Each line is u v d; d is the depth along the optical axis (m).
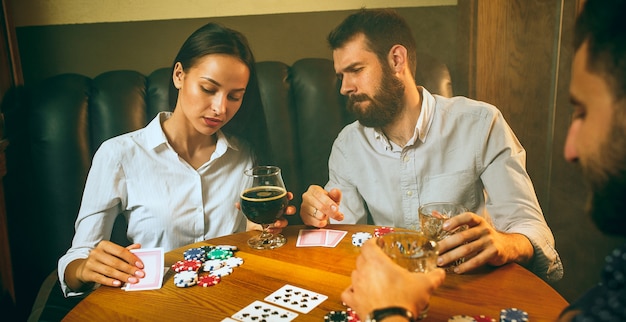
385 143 2.02
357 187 2.12
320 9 2.45
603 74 0.66
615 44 0.64
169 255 1.40
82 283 1.39
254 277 1.25
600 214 0.73
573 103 0.73
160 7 2.32
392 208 2.06
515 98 2.50
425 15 2.50
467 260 1.26
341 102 2.31
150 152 1.84
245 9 2.40
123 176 1.82
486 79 2.47
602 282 0.72
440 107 1.98
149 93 2.21
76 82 2.14
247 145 2.04
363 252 0.97
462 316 1.02
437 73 2.35
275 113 2.26
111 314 1.10
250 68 1.95
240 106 2.00
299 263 1.31
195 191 1.88
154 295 1.18
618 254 0.69
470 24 2.44
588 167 0.71
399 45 2.01
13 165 2.08
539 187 2.58
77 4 2.24
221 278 1.25
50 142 2.07
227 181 1.94
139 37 2.32
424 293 0.89
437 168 1.99
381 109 2.01
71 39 2.26
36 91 2.12
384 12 2.06
